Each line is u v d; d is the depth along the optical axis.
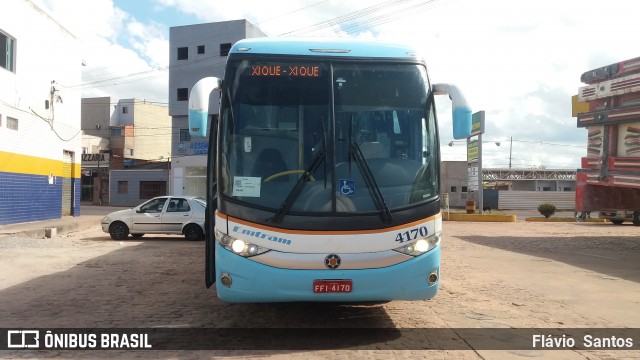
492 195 47.38
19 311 6.86
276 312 6.89
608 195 12.16
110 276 9.49
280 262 5.10
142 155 56.66
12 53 18.05
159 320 6.46
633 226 24.06
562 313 7.03
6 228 16.50
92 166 50.72
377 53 5.79
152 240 16.22
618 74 10.79
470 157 30.45
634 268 10.94
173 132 42.91
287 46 5.75
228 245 5.23
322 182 5.26
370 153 5.43
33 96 19.44
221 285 5.25
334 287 5.11
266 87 5.58
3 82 17.33
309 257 5.09
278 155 5.38
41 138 20.00
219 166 5.43
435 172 5.57
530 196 47.28
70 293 8.00
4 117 17.38
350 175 5.31
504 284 9.09
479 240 16.88
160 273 9.87
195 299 7.62
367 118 5.54
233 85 5.58
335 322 6.43
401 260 5.23
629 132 10.88
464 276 9.90
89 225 20.88
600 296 8.12
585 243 15.96
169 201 16.36
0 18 17.09
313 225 5.13
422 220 5.35
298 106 5.52
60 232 17.95
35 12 19.45
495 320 6.61
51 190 20.94
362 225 5.18
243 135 5.44
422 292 5.29
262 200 5.24
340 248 5.12
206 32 42.25
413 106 5.67
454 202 48.31
